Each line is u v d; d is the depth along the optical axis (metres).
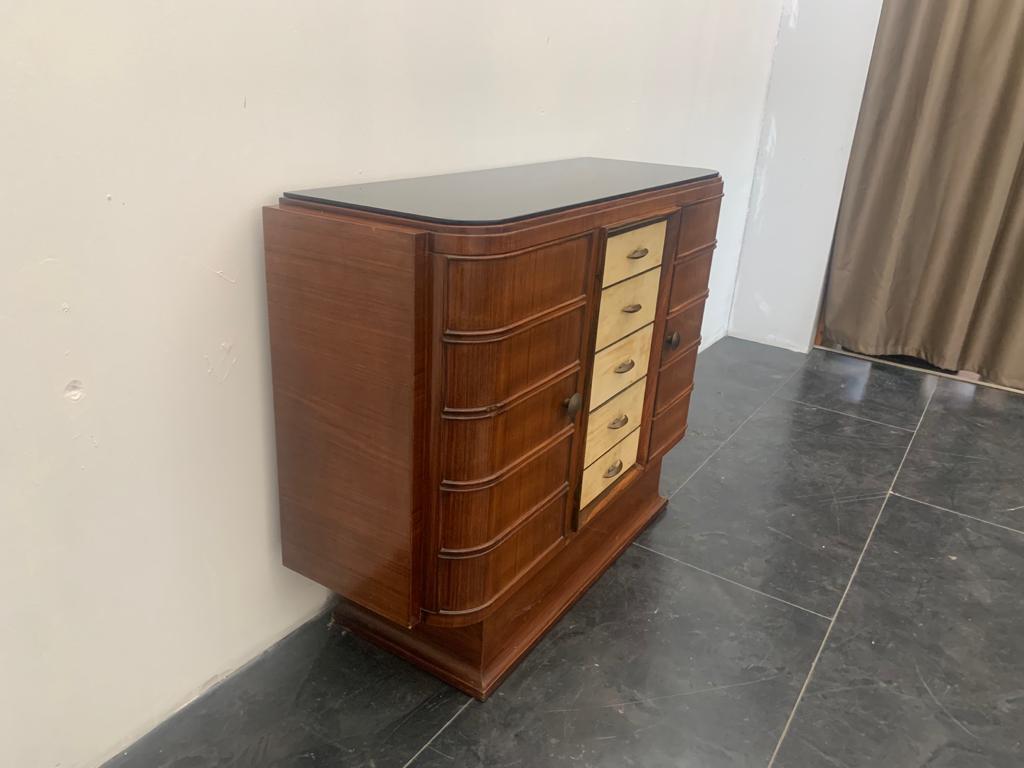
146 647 1.33
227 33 1.15
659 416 1.92
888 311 3.40
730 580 1.90
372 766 1.34
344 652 1.61
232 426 1.36
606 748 1.40
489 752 1.38
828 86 3.24
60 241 1.02
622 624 1.73
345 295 1.20
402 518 1.28
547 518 1.50
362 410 1.26
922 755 1.42
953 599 1.87
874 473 2.47
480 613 1.36
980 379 3.30
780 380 3.24
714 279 3.43
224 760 1.34
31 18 0.93
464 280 1.12
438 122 1.60
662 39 2.39
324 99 1.34
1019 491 2.39
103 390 1.13
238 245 1.27
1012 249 3.06
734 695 1.54
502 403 1.23
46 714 1.20
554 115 1.98
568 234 1.28
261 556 1.51
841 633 1.73
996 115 2.93
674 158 2.72
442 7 1.52
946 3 2.87
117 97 1.04
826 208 3.39
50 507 1.11
